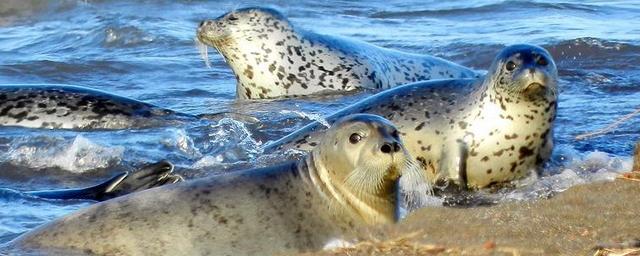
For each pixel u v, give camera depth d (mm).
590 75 58781
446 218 27734
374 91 54969
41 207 34312
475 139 37188
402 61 56812
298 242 27328
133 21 82250
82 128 48625
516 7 87250
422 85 39531
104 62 68750
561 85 56000
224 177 28547
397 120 38406
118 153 42125
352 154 27609
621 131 44625
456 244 25875
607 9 85750
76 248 27656
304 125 46719
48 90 50312
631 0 90812
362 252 26094
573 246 25172
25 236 28719
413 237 26688
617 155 40312
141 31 79188
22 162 41938
